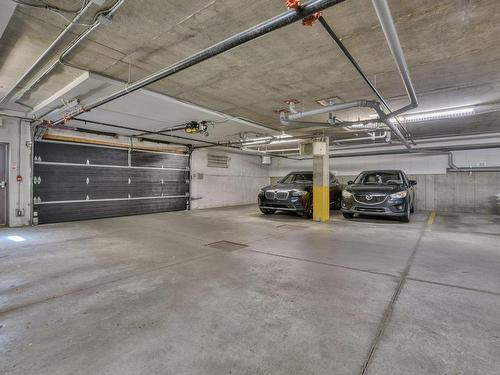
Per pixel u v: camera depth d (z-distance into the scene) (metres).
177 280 2.79
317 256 3.70
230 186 11.88
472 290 2.55
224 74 3.80
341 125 5.79
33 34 2.86
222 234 5.22
